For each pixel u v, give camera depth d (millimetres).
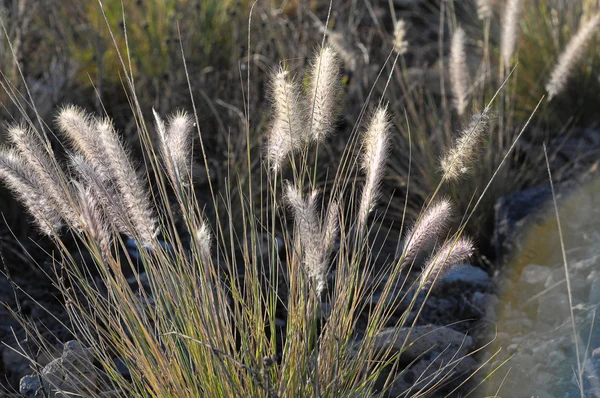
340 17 6207
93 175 2428
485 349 3518
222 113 5223
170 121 2717
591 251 3908
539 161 5090
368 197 2557
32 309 3777
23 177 2510
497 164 4574
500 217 4305
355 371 2699
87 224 2424
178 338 2588
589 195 4312
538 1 5941
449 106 5457
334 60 2578
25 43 5137
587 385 2998
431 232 2609
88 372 3131
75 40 5719
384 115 2564
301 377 2518
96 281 3963
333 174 4719
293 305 2762
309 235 2248
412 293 3939
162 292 2623
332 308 2604
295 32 5469
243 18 5871
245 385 2523
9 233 4312
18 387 3295
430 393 3258
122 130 5008
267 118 4641
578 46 4254
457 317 3844
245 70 5238
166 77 5172
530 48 5793
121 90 5477
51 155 2572
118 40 5645
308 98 2646
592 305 3453
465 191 4539
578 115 5586
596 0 5648
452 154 2678
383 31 6969
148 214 2498
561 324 3486
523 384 3189
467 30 7055
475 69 6145
